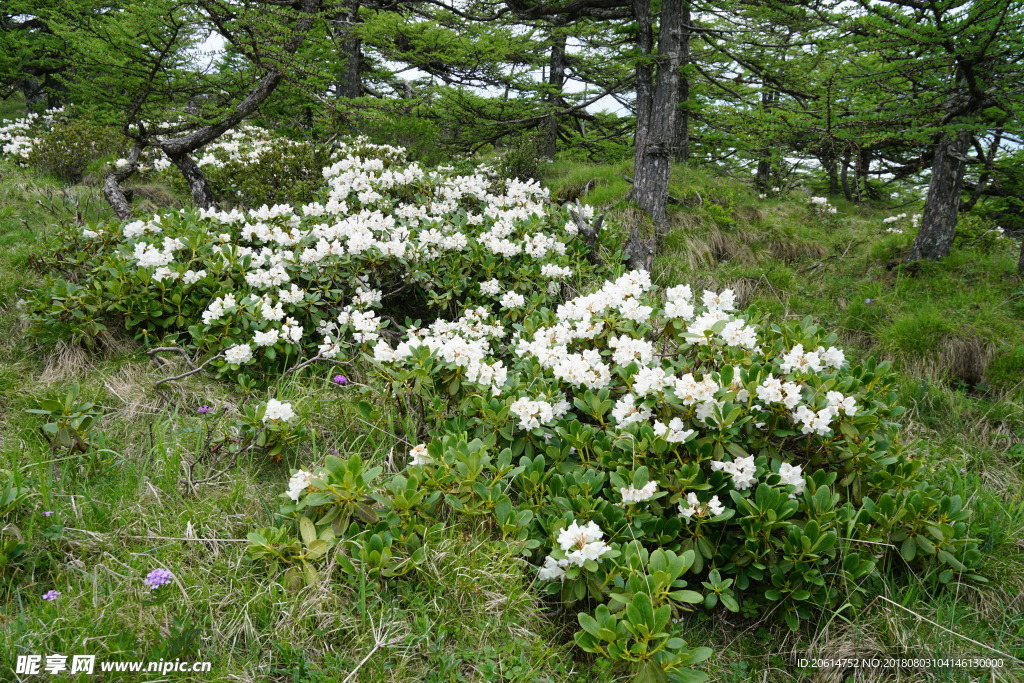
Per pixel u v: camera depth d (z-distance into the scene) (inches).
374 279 191.8
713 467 110.9
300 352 162.1
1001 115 205.6
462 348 138.9
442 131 469.4
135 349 165.8
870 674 100.6
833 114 240.8
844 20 265.6
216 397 149.0
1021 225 309.9
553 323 168.6
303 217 206.7
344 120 340.8
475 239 216.8
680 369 132.4
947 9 190.4
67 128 343.9
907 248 263.0
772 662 104.5
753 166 501.7
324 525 108.1
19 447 122.3
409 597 99.8
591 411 130.6
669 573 93.7
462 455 111.4
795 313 236.4
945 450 163.8
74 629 85.5
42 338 158.6
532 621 103.0
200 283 168.9
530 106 464.1
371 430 138.4
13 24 511.2
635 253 249.6
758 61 353.1
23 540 97.5
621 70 498.6
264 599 94.7
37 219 244.7
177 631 86.4
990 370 191.6
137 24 254.8
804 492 109.9
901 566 119.0
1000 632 109.0
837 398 113.5
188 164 277.1
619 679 95.3
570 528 99.3
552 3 367.6
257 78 312.7
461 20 412.2
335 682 85.7
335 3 329.4
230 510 113.3
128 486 114.7
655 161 296.7
